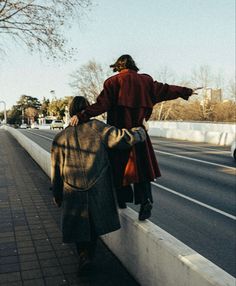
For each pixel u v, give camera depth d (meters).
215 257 5.25
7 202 7.64
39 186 9.48
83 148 3.62
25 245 4.96
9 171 12.03
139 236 3.65
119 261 4.29
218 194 9.47
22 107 137.25
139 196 3.78
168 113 61.78
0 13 17.28
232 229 6.54
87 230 3.61
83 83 65.69
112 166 3.71
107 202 3.66
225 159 16.80
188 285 2.73
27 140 18.23
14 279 3.91
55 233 5.50
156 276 3.29
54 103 104.00
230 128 31.36
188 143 26.11
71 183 3.63
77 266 4.23
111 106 3.72
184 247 3.06
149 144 3.73
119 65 3.81
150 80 3.76
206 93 57.50
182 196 9.23
